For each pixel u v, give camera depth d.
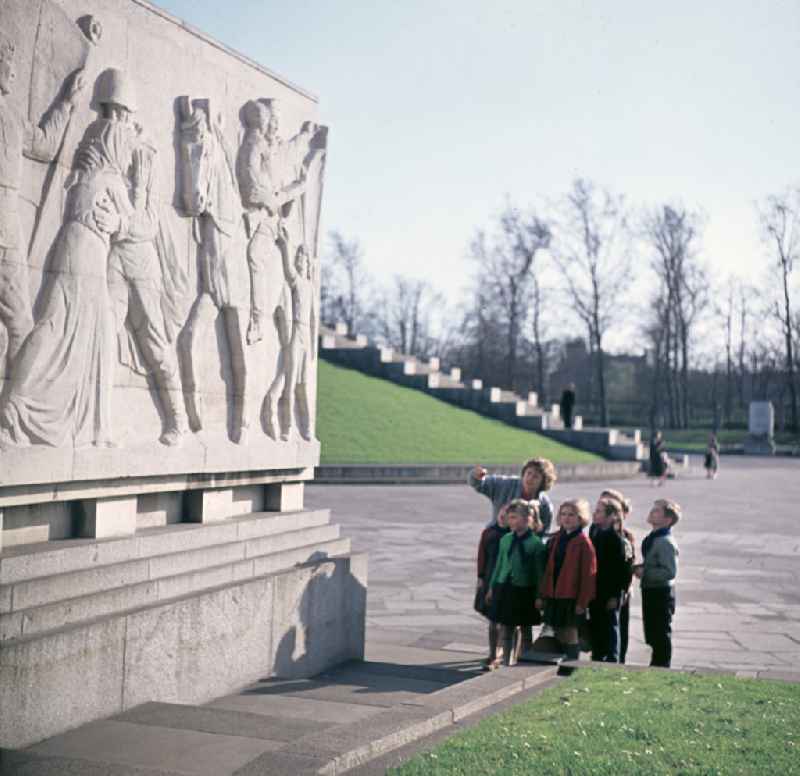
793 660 9.52
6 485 5.66
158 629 6.43
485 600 8.64
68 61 6.11
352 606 9.01
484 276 64.44
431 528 19.70
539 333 63.59
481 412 42.62
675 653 9.73
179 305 7.27
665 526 8.66
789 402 85.88
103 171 6.34
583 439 41.28
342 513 22.16
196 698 6.87
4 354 5.73
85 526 6.54
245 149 8.05
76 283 6.12
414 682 8.12
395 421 36.91
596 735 5.77
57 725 5.57
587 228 61.16
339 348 44.50
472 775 4.89
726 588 13.65
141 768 4.75
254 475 8.43
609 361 89.81
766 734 5.92
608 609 8.49
